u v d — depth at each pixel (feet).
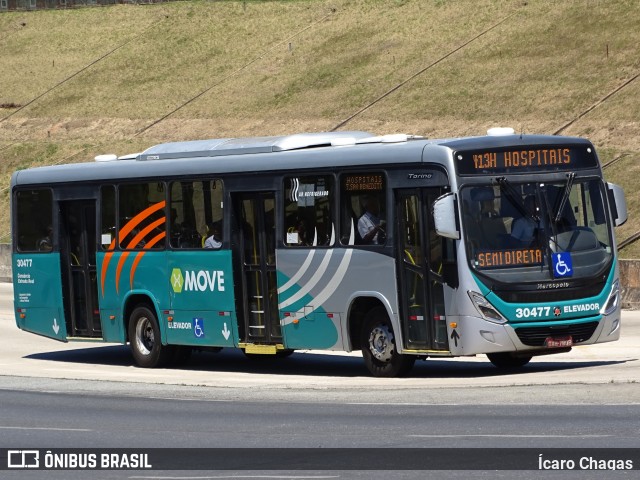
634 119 304.50
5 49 538.88
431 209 101.14
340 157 108.06
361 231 106.22
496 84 364.99
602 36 371.97
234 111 419.13
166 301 123.34
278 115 401.70
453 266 99.91
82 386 111.24
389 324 105.91
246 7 521.65
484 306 99.09
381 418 81.71
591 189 104.32
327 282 108.78
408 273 103.24
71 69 501.15
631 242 232.32
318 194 109.70
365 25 462.19
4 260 255.70
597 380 96.78
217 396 99.50
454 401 88.84
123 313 128.36
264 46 476.13
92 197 131.23
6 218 370.32
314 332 110.52
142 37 517.96
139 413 90.27
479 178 100.17
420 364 120.98
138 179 126.11
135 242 126.62
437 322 101.71
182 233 121.39
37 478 64.39
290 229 111.96
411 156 102.42
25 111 467.93
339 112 386.93
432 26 436.76
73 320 134.82
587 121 316.40
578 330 102.06
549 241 101.24
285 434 76.38
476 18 428.97
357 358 130.11
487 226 99.96
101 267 130.11
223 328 117.50
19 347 155.84
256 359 133.18
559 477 59.00
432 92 376.68
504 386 96.37
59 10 564.71
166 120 428.56
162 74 475.72
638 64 341.62
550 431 72.64
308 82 423.23
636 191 257.55
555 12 407.44
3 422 88.12
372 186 105.60
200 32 508.94
